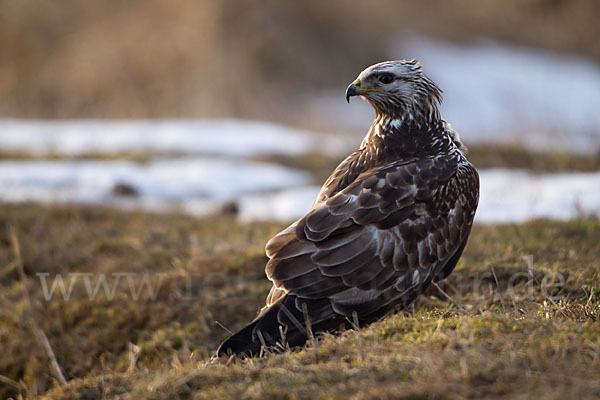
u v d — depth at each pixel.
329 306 7.30
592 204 13.98
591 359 6.02
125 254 13.16
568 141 20.75
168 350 10.21
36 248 13.62
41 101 34.03
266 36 36.34
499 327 6.80
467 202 8.16
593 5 45.41
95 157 21.56
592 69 42.50
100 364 10.45
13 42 35.19
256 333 7.07
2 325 11.27
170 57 34.97
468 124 33.69
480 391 5.69
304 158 21.77
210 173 19.62
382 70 8.50
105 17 36.09
